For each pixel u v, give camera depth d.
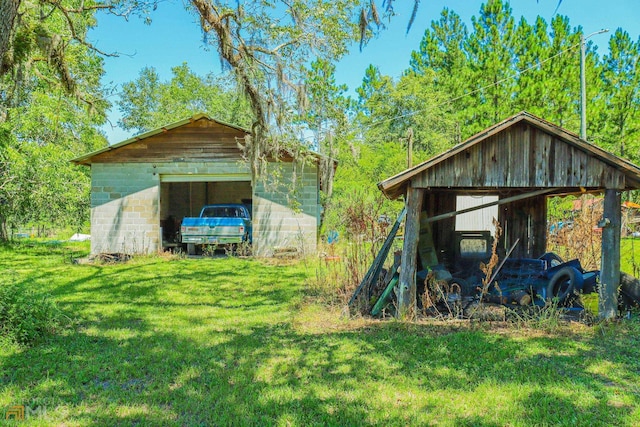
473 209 7.18
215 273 12.00
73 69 13.01
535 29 24.78
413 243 6.95
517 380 4.38
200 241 16.05
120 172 16.09
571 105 23.56
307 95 10.09
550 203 15.54
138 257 15.02
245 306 8.01
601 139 23.56
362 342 5.68
